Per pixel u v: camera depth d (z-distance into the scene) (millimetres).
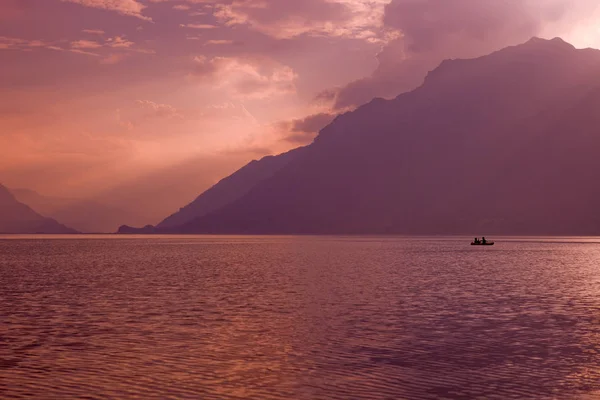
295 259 117688
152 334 34562
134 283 65562
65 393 22953
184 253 148125
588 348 30875
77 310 44125
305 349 30594
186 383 24375
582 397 22641
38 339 33062
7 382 24406
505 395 22922
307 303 48062
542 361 28125
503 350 30453
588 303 48125
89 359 28359
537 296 53000
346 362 27922
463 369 26656
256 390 23453
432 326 37219
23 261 111750
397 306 46406
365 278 72062
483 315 41750
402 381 24766
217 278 72188
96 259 118875
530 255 133500
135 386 23906
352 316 41250
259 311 43688
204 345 31578
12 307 45812
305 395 22875
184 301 49406
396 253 145875
